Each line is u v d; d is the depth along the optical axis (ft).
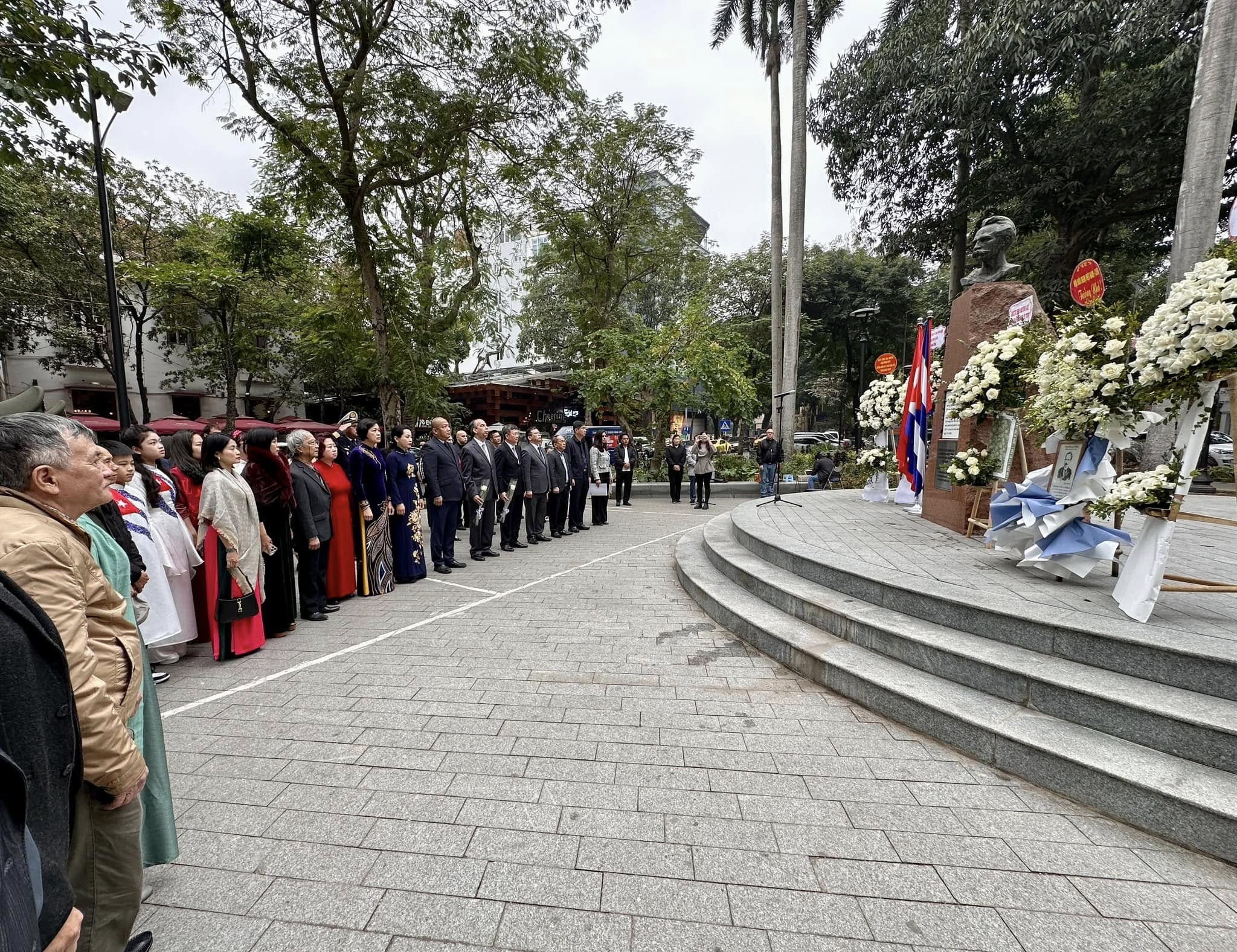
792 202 52.31
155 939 5.74
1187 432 10.19
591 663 13.14
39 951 3.04
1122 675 9.12
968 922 5.94
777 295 58.08
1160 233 52.31
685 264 72.69
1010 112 46.37
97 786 4.63
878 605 13.23
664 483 51.34
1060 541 12.67
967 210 52.49
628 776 8.66
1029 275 52.44
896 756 9.16
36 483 4.71
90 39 15.85
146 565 12.09
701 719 10.47
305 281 68.03
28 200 52.01
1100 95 43.37
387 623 16.11
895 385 29.53
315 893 6.38
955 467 18.39
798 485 49.47
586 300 69.87
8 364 69.00
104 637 5.02
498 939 5.75
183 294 59.26
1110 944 5.65
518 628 15.67
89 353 66.64
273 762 9.08
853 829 7.42
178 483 14.98
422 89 34.32
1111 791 7.54
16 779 3.01
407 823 7.60
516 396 85.20
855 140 55.52
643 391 54.24
